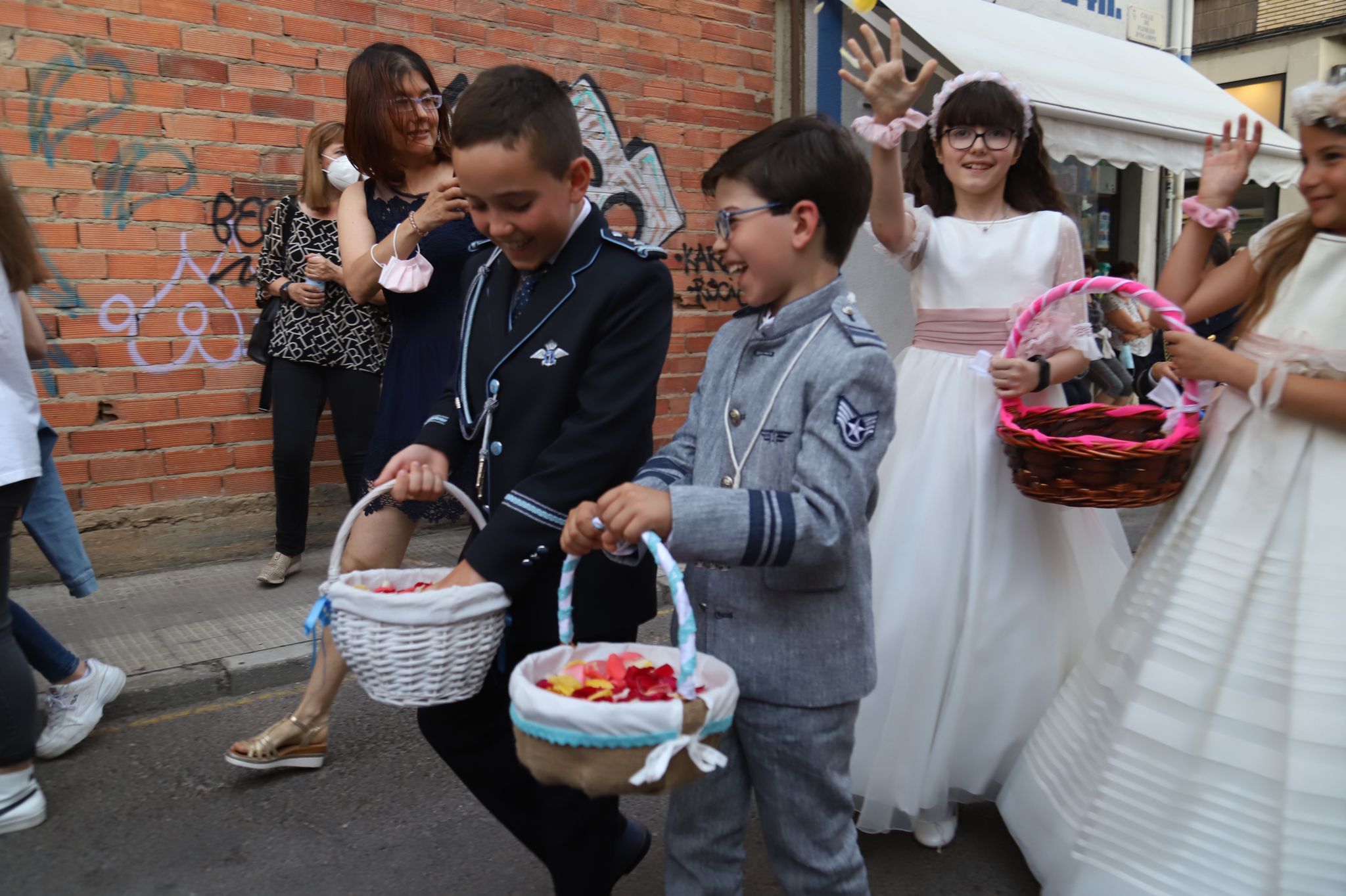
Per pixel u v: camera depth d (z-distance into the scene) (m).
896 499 2.79
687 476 1.97
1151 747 2.22
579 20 5.71
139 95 4.50
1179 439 2.27
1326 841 2.01
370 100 2.75
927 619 2.67
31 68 4.26
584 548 1.72
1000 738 2.72
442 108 2.85
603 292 1.92
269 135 4.84
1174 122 7.01
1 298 2.66
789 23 6.63
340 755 3.26
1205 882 2.12
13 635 3.02
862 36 6.70
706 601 1.92
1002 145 2.87
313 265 4.36
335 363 4.49
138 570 4.71
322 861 2.67
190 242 4.69
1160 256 8.97
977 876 2.61
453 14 5.27
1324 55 14.73
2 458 2.60
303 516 4.65
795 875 1.97
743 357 1.91
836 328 1.78
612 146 5.92
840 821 1.95
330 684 3.10
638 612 2.06
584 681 1.63
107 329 4.53
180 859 2.66
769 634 1.85
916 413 2.87
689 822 1.99
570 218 1.91
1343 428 2.11
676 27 6.11
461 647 1.81
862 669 1.88
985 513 2.71
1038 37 7.40
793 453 1.77
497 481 1.99
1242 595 2.16
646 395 1.93
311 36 4.88
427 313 2.75
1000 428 2.49
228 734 3.41
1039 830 2.47
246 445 4.94
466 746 2.11
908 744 2.65
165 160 4.59
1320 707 2.03
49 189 4.34
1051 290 2.53
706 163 6.37
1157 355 7.44
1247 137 2.62
